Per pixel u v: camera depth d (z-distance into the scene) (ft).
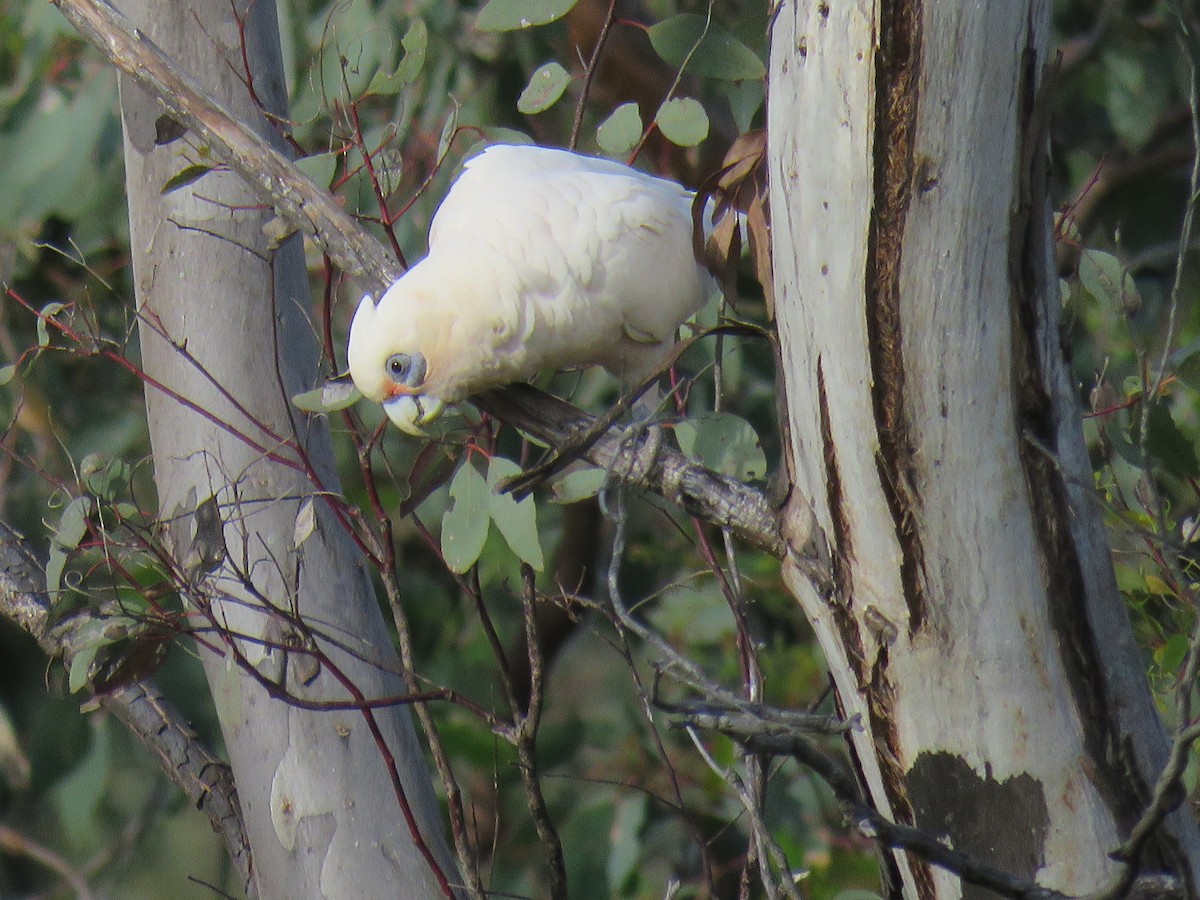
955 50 51.67
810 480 51.98
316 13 54.85
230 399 52.80
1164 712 52.70
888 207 51.78
